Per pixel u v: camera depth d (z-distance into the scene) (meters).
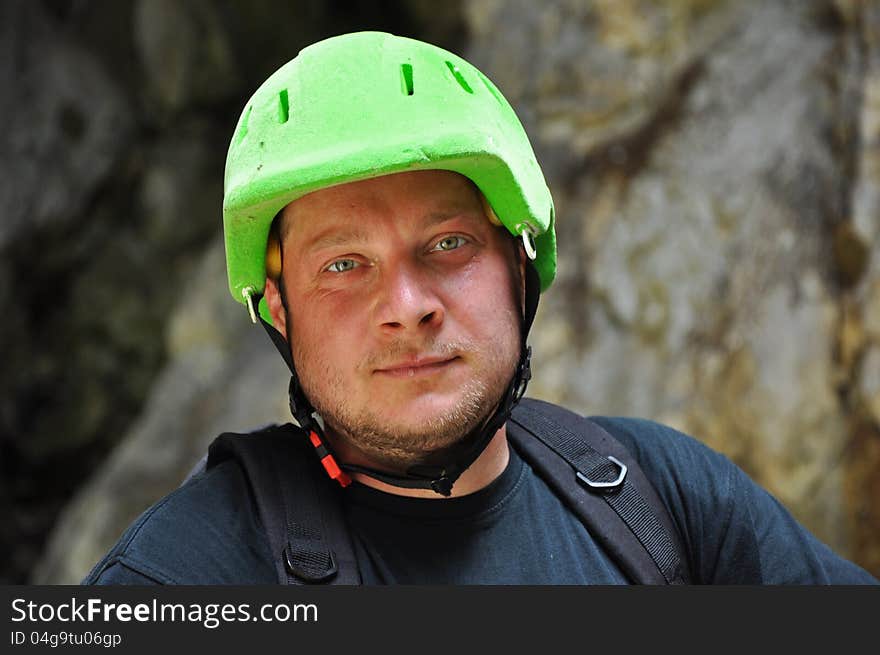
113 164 13.45
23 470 13.31
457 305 2.51
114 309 13.47
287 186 2.34
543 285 2.99
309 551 2.45
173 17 13.19
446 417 2.48
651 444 3.01
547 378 7.60
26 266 13.00
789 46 8.09
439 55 2.57
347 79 2.41
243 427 9.18
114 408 13.47
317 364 2.55
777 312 7.25
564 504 2.74
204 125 13.70
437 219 2.49
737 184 7.75
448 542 2.58
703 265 7.59
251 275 2.70
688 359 7.37
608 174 8.20
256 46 13.09
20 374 13.16
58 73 13.33
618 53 8.45
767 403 7.02
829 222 7.36
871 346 6.89
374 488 2.62
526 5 9.06
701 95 8.20
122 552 2.45
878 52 7.57
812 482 6.86
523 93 8.74
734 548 2.87
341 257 2.50
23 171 12.86
